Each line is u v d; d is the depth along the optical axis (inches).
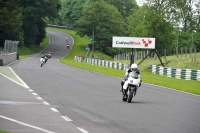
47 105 1080.2
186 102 1305.4
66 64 4197.8
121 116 922.1
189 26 7337.6
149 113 991.0
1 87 1556.3
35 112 941.8
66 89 1574.8
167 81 2480.3
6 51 4943.4
